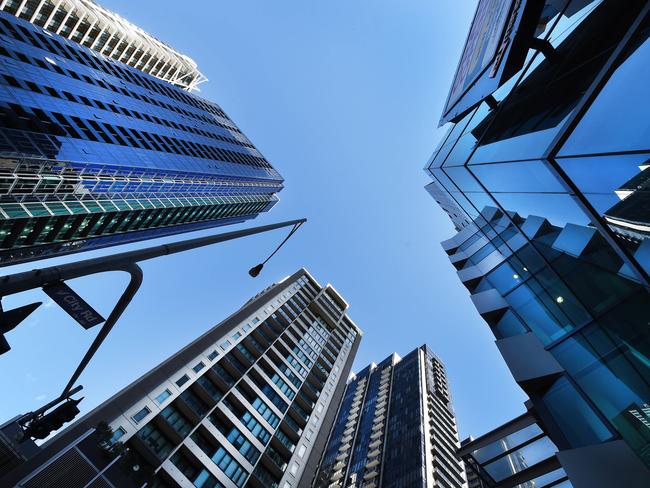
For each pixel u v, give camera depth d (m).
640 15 7.39
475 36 19.84
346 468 93.38
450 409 105.12
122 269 5.87
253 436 41.91
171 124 95.12
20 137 49.38
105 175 63.31
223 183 107.38
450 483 72.25
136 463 26.41
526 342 13.95
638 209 7.20
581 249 10.20
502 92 15.54
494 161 13.44
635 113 6.92
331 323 78.50
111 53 112.88
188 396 40.16
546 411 12.44
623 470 8.48
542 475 14.89
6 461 23.08
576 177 9.05
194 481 34.34
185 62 139.62
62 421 6.77
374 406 113.12
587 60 9.20
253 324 57.66
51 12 90.00
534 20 9.77
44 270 4.95
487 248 19.92
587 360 10.80
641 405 8.46
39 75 62.84
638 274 7.98
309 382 58.97
